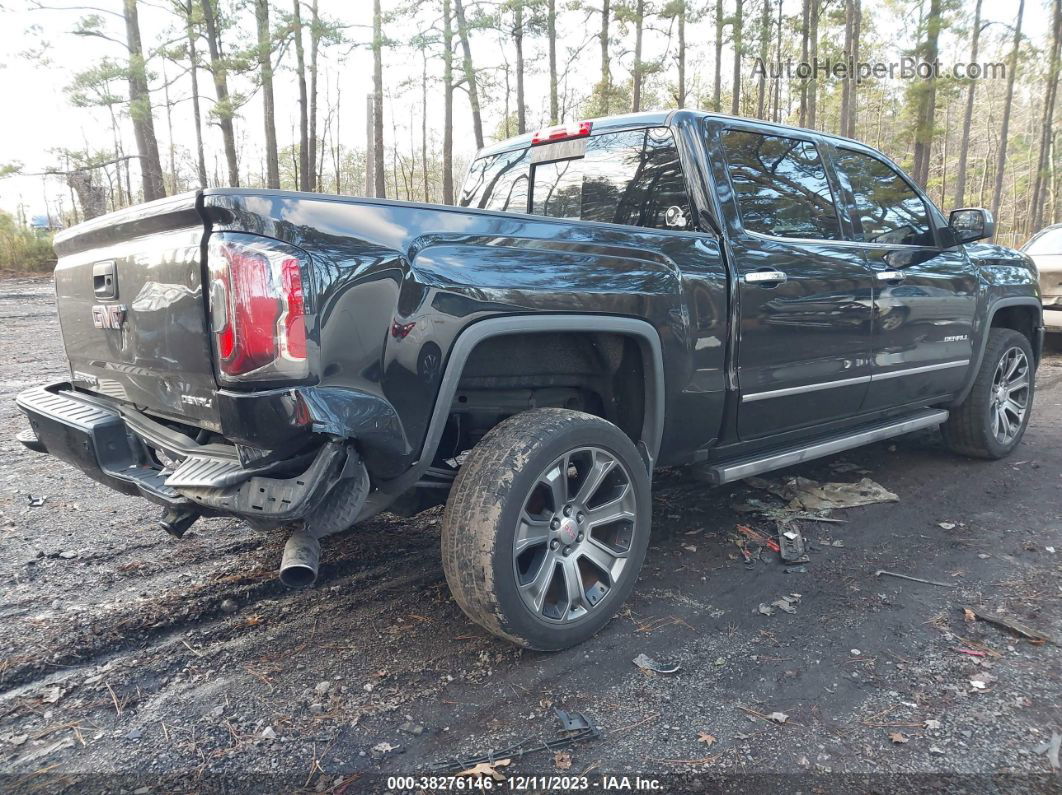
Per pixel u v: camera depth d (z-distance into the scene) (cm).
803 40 2578
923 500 412
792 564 331
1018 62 2938
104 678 240
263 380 193
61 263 296
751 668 247
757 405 328
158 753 204
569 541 253
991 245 494
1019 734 212
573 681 239
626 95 2709
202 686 236
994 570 322
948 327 425
